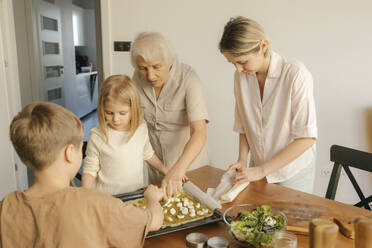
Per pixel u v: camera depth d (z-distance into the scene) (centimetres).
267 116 163
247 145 183
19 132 85
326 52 273
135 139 154
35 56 342
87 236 84
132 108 146
